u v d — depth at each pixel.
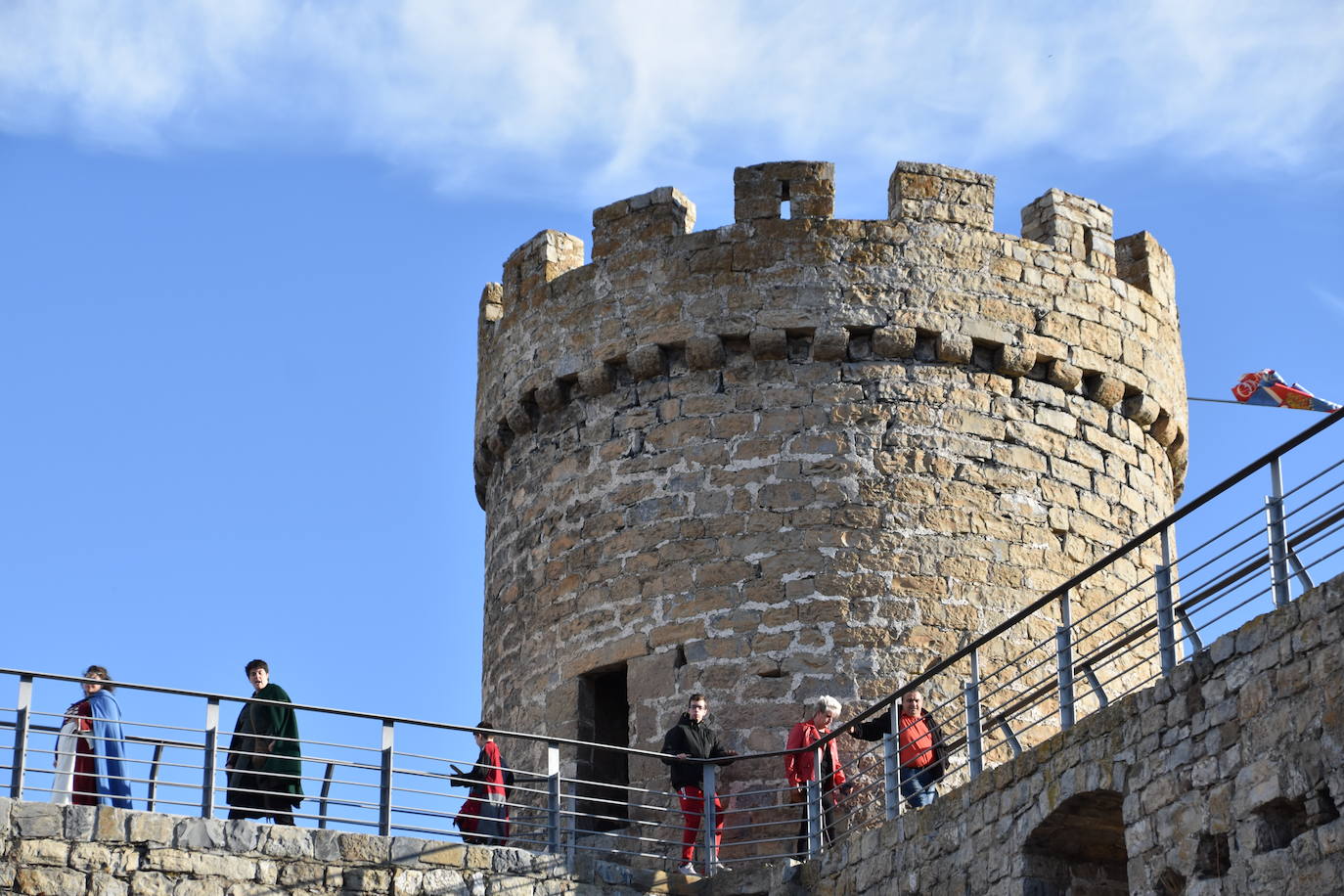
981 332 24.45
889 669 22.95
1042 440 24.47
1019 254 25.00
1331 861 14.54
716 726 22.97
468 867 19.61
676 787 21.52
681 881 20.66
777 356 24.31
